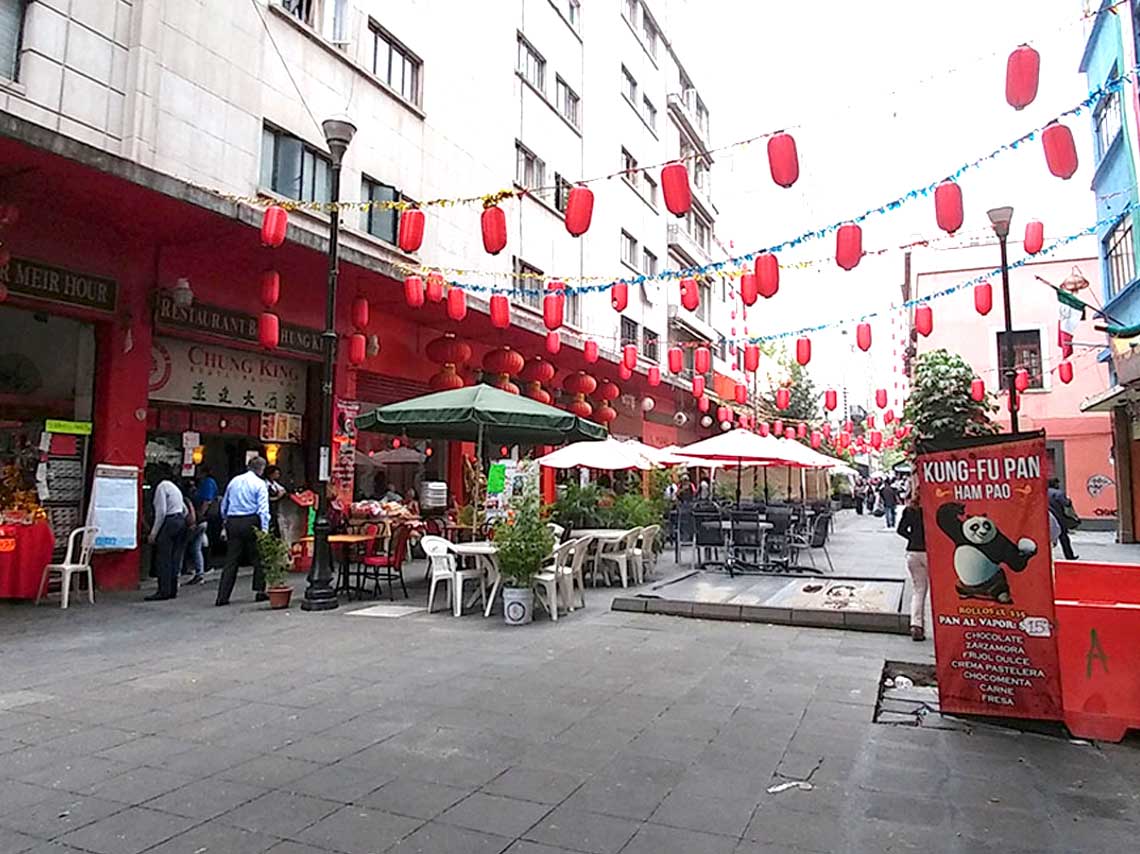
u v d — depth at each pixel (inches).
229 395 498.3
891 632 334.3
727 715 216.7
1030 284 1066.1
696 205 1378.0
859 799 160.2
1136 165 644.7
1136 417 773.3
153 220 398.6
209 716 210.4
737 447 540.7
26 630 318.3
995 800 160.7
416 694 233.6
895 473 1706.4
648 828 145.2
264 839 139.3
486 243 343.0
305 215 517.3
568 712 217.6
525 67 837.8
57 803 153.9
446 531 548.1
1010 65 235.3
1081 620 209.2
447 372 606.5
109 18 393.7
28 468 398.9
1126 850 138.1
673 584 479.5
